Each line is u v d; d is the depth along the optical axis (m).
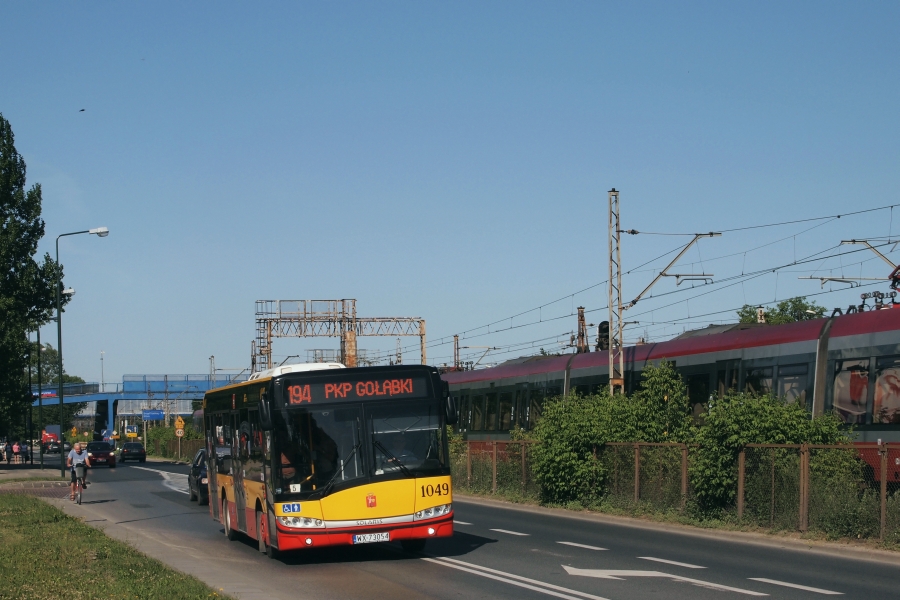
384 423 15.38
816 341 22.78
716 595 12.10
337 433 15.23
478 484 33.03
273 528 15.42
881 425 20.66
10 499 30.00
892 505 16.61
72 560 15.30
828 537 17.58
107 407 114.25
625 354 31.81
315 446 15.16
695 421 26.97
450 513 15.43
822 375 22.52
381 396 15.49
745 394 21.14
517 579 13.73
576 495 26.30
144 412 100.38
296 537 14.85
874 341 21.17
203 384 101.81
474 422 41.25
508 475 31.12
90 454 64.50
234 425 19.31
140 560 15.35
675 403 25.75
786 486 18.94
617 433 25.53
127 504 31.39
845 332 22.06
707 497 21.06
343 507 14.92
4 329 51.50
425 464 15.34
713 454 20.66
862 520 17.11
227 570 15.19
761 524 19.58
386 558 16.38
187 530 22.62
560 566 15.09
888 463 18.70
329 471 15.05
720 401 21.08
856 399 21.42
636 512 23.47
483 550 17.33
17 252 53.00
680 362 28.08
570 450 26.12
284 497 14.98
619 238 31.88
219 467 21.00
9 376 51.91
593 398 27.45
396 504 15.08
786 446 18.89
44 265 53.69
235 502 19.23
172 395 102.00
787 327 24.14
